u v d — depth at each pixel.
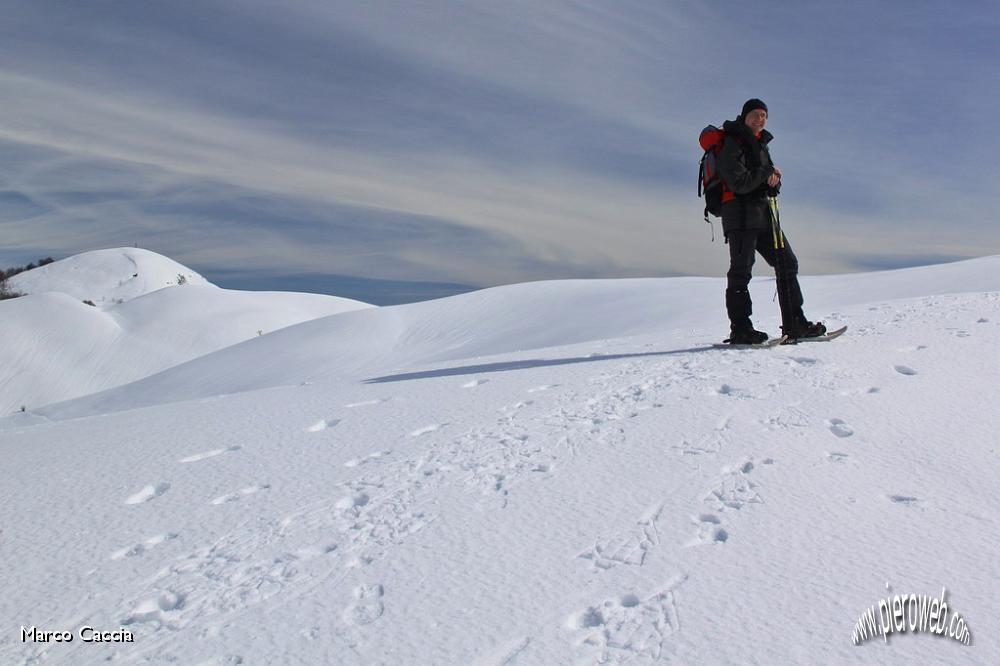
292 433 4.70
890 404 4.34
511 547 2.69
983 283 21.16
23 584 2.63
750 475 3.32
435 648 2.04
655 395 4.86
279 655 2.05
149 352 94.62
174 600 2.45
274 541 2.89
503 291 44.38
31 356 86.19
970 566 2.40
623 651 1.97
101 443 4.83
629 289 39.12
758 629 2.05
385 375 7.43
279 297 129.12
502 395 5.30
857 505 2.96
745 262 6.38
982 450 3.56
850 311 8.74
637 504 3.05
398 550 2.73
